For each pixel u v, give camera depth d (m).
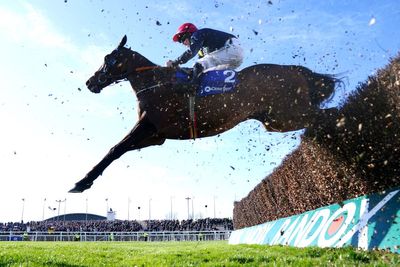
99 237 23.41
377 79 4.82
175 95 4.82
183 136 4.98
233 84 4.86
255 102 4.93
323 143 5.41
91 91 5.36
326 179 6.36
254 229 12.16
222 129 4.99
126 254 6.59
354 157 5.23
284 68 5.05
